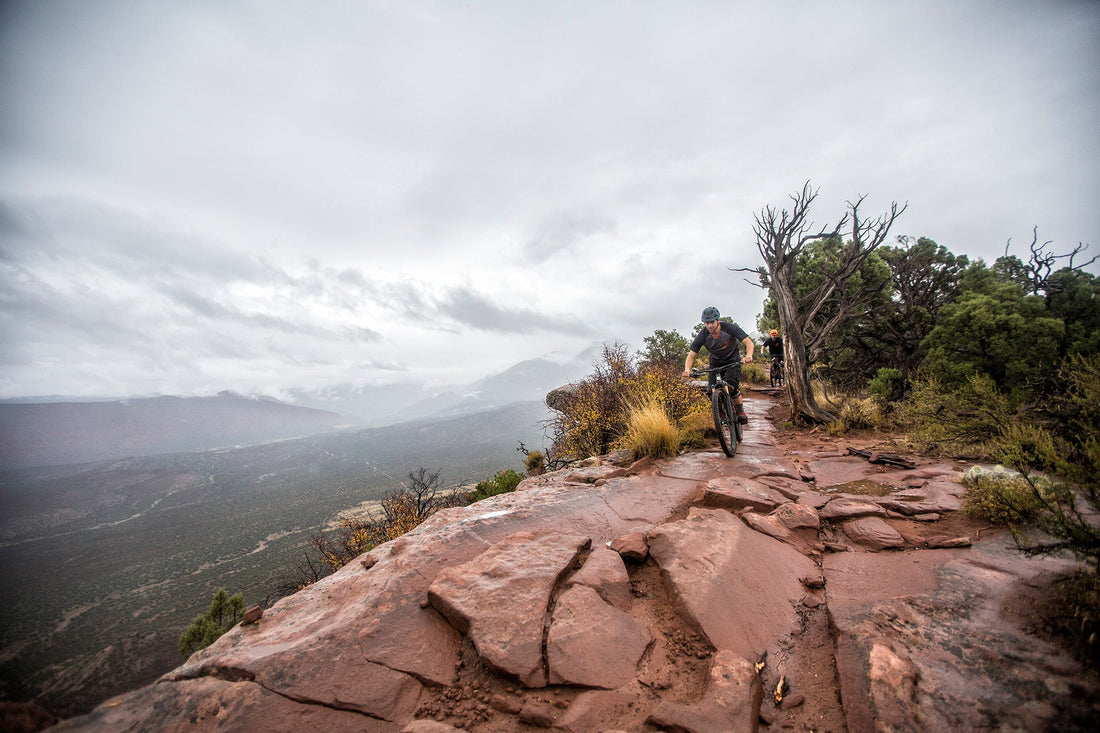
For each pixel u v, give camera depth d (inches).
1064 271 536.4
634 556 129.6
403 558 130.2
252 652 98.0
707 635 97.5
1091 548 100.7
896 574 122.3
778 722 79.4
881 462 234.2
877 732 71.6
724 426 277.4
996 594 103.0
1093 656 77.2
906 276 714.8
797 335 375.2
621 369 375.6
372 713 83.5
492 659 89.7
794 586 122.6
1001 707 71.4
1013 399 327.0
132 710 84.7
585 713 79.9
